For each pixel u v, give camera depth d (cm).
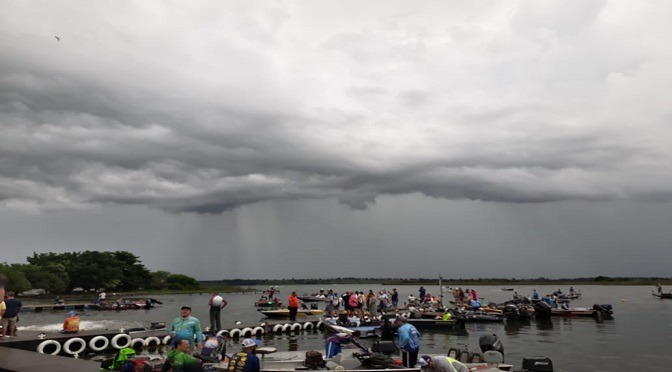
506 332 3150
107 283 12206
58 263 11675
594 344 2533
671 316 4419
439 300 4588
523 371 1444
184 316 1228
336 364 1418
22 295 10194
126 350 1325
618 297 9181
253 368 1016
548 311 4056
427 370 1032
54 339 1881
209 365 1370
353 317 3072
